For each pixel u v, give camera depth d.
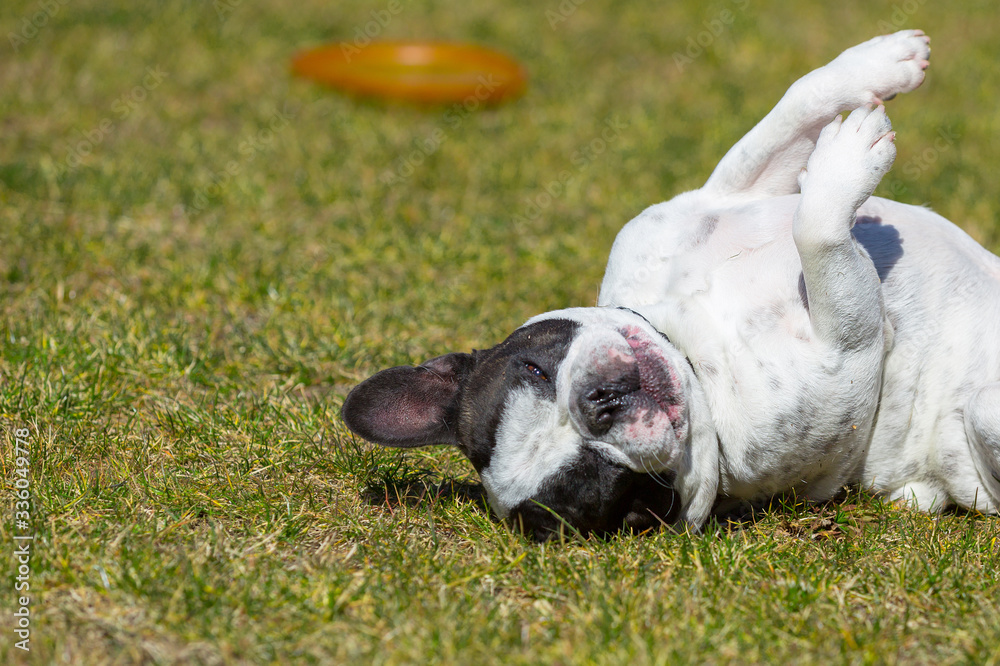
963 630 3.44
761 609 3.50
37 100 10.23
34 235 7.29
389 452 4.82
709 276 4.27
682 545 3.79
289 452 4.80
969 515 4.32
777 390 3.93
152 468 4.63
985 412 4.03
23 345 5.72
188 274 6.95
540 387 3.73
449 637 3.33
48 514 4.09
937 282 4.25
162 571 3.67
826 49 12.60
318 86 11.12
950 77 11.52
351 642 3.34
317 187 8.68
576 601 3.60
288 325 6.35
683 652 3.27
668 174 8.98
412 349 6.10
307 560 3.88
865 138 3.87
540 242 7.77
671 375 3.71
